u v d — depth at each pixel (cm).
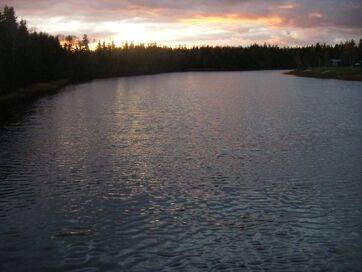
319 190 2883
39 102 8669
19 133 5003
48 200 2700
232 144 4366
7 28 12706
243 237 2178
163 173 3306
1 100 8688
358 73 16975
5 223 2345
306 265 1905
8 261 1945
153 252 2025
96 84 15462
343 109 7256
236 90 12325
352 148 4128
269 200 2697
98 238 2169
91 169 3416
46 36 16900
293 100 8988
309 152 3984
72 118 6322
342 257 1972
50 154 3919
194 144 4375
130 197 2761
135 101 9075
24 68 11688
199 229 2273
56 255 1998
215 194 2811
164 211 2523
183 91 12150
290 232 2233
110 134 4956
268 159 3734
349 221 2367
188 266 1903
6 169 3403
